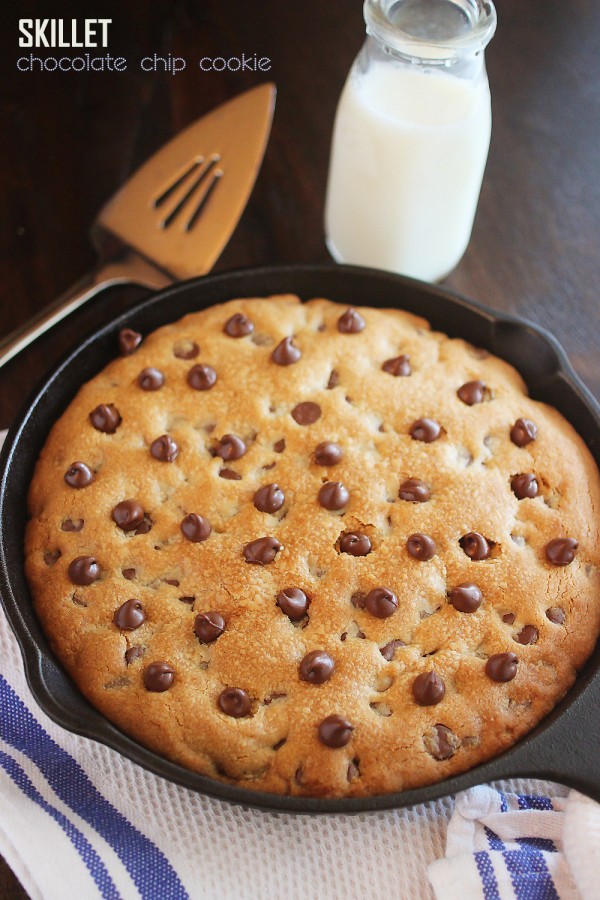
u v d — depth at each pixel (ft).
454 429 1.91
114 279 2.19
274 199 2.35
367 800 1.62
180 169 2.27
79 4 2.49
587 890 1.66
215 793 1.61
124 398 1.93
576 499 1.89
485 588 1.80
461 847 1.73
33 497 1.89
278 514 1.84
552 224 2.35
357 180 2.14
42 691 1.65
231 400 1.92
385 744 1.69
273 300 2.05
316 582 1.78
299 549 1.80
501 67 2.53
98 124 2.40
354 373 1.95
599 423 1.92
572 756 1.66
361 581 1.79
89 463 1.89
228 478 1.87
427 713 1.71
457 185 2.11
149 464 1.87
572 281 2.29
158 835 1.73
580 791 1.65
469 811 1.74
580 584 1.82
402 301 2.06
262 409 1.92
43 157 2.37
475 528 1.83
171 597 1.78
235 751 1.70
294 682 1.73
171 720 1.71
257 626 1.75
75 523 1.85
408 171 2.09
